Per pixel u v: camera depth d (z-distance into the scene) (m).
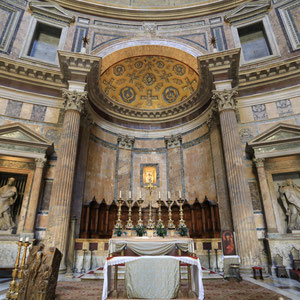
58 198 8.33
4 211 8.80
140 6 15.62
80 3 14.52
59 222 8.02
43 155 9.52
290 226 8.81
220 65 10.62
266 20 13.04
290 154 9.08
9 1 12.71
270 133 9.74
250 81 11.27
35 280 4.28
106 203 12.84
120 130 15.28
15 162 9.62
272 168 9.67
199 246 9.45
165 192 14.05
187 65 14.34
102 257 9.16
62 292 5.41
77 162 10.91
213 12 14.66
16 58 11.63
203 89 12.55
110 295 4.82
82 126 11.56
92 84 11.88
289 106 10.56
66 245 8.50
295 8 12.52
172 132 15.38
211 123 12.20
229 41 13.45
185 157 14.15
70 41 13.46
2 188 9.06
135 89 16.39
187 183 13.46
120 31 14.55
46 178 9.85
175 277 4.56
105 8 14.80
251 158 10.19
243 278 7.14
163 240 6.75
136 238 7.07
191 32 14.41
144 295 4.43
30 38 12.50
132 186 14.20
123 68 15.34
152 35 14.53
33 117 10.73
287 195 9.09
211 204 11.30
